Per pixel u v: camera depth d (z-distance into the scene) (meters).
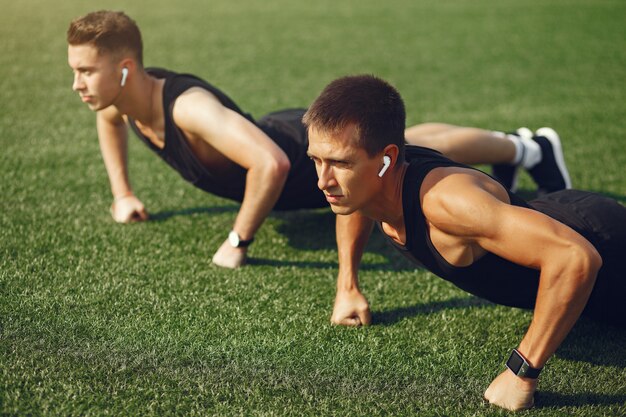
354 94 2.14
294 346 2.65
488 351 2.68
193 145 3.18
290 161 3.35
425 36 8.31
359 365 2.55
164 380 2.40
